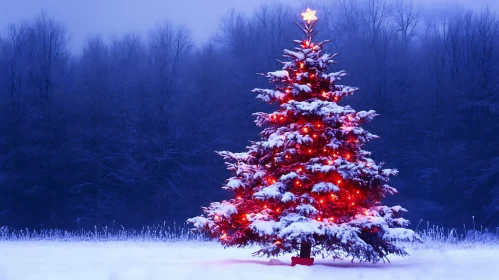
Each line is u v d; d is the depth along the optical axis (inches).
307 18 625.9
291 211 567.8
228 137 2330.2
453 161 2170.3
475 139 2247.8
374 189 582.6
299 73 609.3
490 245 986.1
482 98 2287.2
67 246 929.5
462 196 2135.8
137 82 2470.5
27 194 2118.6
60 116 2265.0
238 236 587.8
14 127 2234.3
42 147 2196.1
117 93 2385.6
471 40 2407.7
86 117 2314.2
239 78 2461.9
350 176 558.3
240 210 593.0
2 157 2186.3
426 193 2180.1
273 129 613.6
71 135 2226.9
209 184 2266.2
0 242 1056.2
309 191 585.9
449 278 450.9
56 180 2166.6
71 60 2559.1
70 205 2149.4
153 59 2588.6
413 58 2519.7
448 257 700.7
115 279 426.0
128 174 2192.4
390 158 2260.1
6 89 2314.2
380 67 2397.9
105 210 2161.7
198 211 2230.6
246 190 602.9
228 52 2586.1
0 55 2385.6
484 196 2128.4
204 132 2348.7
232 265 541.6
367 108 2356.1
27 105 2303.2
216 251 826.2
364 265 576.1
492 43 2356.1
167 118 2374.5
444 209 2134.6
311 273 480.4
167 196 2213.3
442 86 2368.4
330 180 580.7
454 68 2409.0
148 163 2267.5
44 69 2367.1
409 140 2297.0
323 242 566.6
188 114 2390.5
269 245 599.8
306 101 600.7
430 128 2305.6
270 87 2407.7
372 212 577.9
